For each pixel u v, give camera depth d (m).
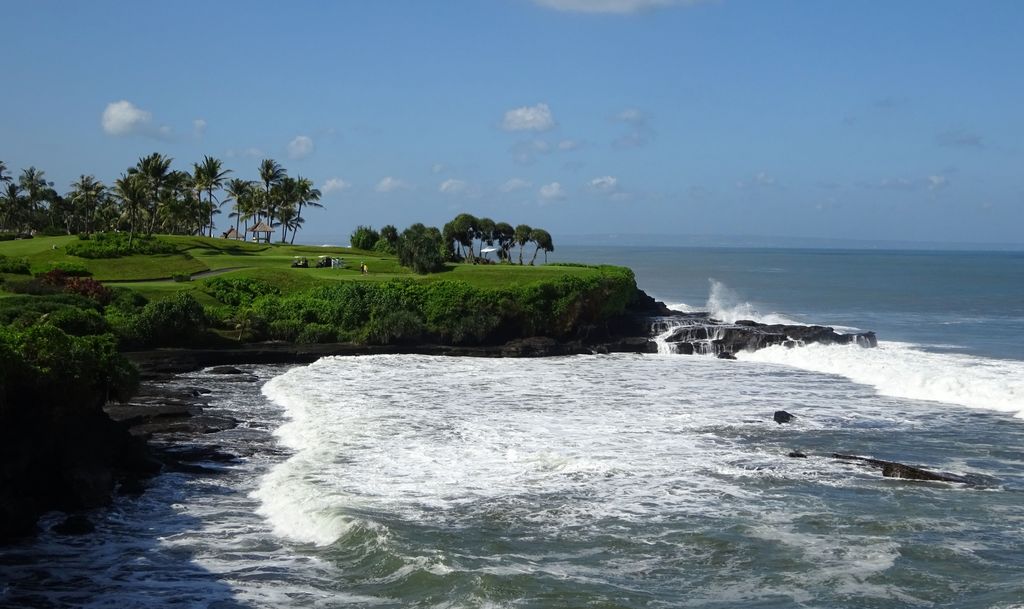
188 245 100.94
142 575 20.34
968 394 43.44
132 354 53.62
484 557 21.20
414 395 43.38
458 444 32.38
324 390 44.38
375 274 78.62
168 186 110.88
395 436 33.50
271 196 132.38
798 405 41.78
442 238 104.56
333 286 67.56
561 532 23.08
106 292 63.16
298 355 57.56
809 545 22.22
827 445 33.31
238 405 40.81
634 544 22.27
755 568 20.77
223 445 32.66
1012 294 134.12
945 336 76.50
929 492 26.70
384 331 62.19
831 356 57.88
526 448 31.86
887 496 26.28
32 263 80.94
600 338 68.50
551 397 43.44
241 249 106.94
